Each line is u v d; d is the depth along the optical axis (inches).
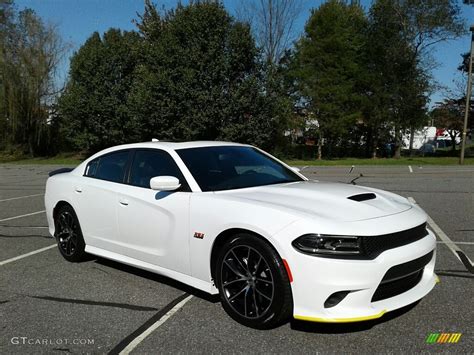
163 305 160.9
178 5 1056.2
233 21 1039.6
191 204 156.5
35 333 140.8
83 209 205.2
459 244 232.4
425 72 1212.5
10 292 178.4
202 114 994.7
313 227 126.6
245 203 143.6
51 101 1417.3
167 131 1029.8
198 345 129.8
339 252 124.0
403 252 130.2
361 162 1003.3
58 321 149.4
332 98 1177.4
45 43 1379.2
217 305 159.8
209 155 181.3
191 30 1006.4
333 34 1178.0
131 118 1090.1
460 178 564.1
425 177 588.4
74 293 175.2
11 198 478.9
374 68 1246.3
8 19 1365.7
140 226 175.9
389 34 1203.9
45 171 912.3
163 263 168.7
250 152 197.8
